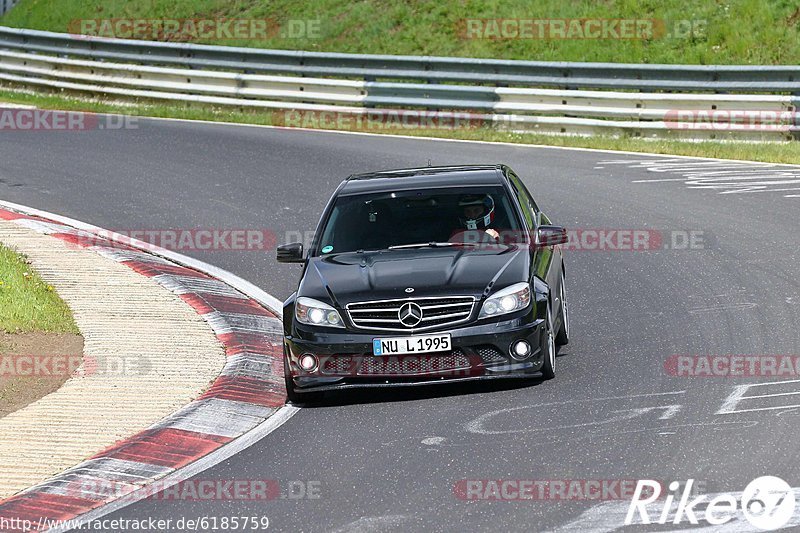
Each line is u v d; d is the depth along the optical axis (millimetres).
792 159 60312
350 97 78438
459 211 32500
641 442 24000
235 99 83250
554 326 31141
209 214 54156
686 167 60250
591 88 72062
